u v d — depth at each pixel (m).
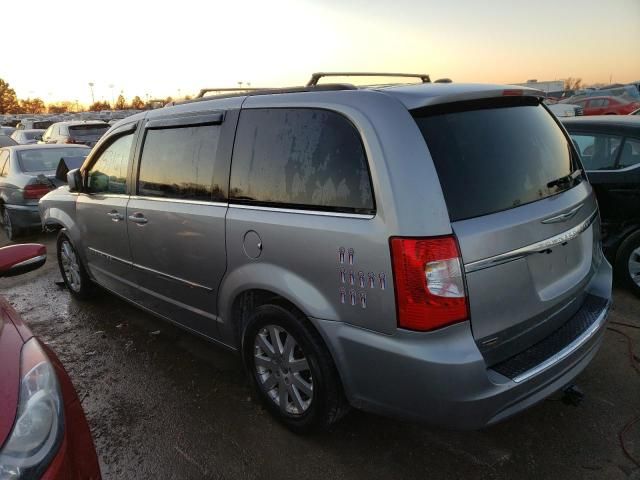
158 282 3.64
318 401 2.59
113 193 4.05
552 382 2.35
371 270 2.21
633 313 4.20
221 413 3.09
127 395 3.33
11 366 1.82
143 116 3.80
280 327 2.72
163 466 2.65
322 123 2.50
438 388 2.11
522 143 2.57
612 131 4.60
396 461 2.62
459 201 2.17
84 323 4.55
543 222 2.38
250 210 2.77
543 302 2.41
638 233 4.42
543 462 2.57
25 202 7.69
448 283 2.08
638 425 2.81
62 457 1.70
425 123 2.26
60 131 15.63
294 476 2.54
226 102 3.09
